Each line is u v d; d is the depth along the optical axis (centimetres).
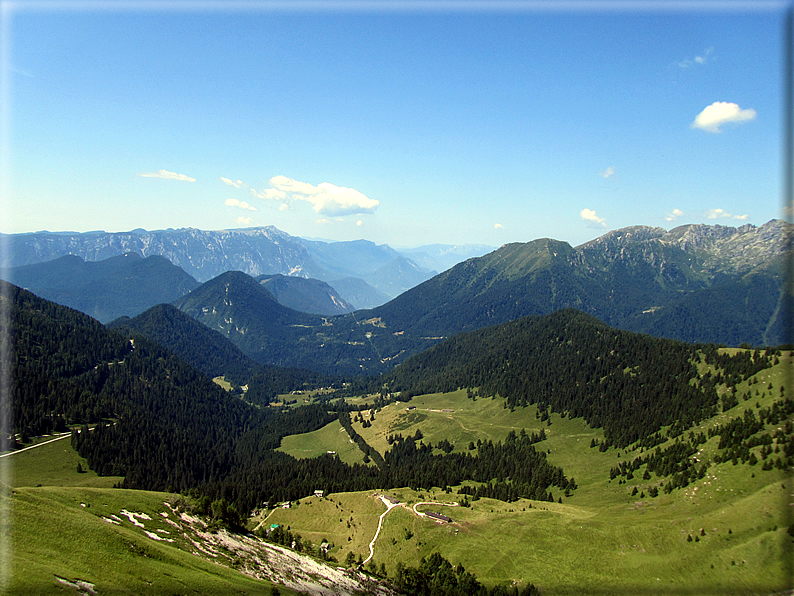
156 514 13638
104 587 8019
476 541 16775
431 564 15575
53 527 9525
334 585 13075
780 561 12850
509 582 14688
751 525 14388
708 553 14050
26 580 7294
